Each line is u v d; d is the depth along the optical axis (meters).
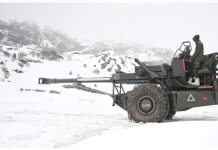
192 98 7.72
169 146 4.46
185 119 8.49
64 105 11.85
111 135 5.53
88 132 6.41
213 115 9.50
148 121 7.57
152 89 7.62
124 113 9.91
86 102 13.02
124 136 5.32
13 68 20.16
